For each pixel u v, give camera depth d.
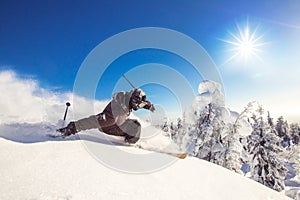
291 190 16.08
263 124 18.25
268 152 17.66
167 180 2.55
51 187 1.96
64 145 3.02
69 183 2.07
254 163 17.83
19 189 1.86
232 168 16.28
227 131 16.61
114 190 2.10
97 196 1.95
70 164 2.46
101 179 2.25
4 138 3.09
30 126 3.82
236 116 16.98
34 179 2.04
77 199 1.85
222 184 2.84
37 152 2.64
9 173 2.07
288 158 25.72
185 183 2.58
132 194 2.09
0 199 1.69
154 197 2.12
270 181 17.23
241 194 2.73
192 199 2.26
